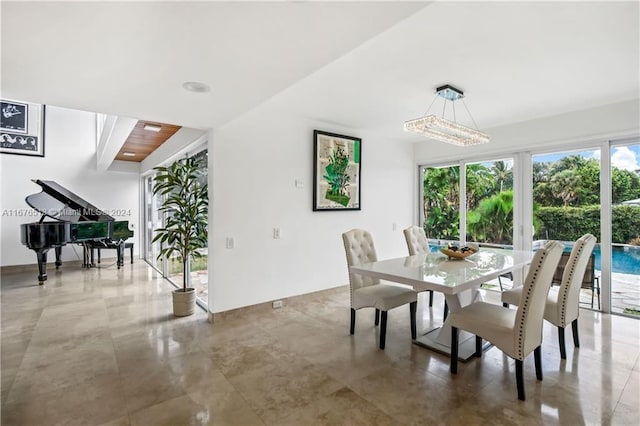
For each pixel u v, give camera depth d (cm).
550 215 417
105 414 191
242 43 167
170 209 382
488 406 197
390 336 306
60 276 584
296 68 197
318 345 286
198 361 256
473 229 496
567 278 254
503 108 373
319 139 428
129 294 460
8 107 652
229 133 355
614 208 368
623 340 291
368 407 197
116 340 299
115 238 648
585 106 367
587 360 254
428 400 204
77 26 148
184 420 185
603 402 200
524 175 437
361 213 486
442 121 269
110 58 182
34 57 179
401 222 547
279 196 394
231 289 357
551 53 242
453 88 311
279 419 186
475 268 272
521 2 180
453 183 526
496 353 270
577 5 183
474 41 224
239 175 362
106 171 754
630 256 357
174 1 130
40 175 684
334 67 265
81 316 367
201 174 404
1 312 382
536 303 208
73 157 719
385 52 239
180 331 320
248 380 228
